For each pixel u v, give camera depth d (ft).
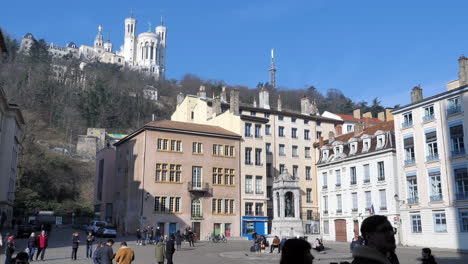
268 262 88.63
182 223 170.81
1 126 156.97
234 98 201.87
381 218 15.28
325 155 198.49
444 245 136.05
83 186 317.42
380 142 166.71
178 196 172.65
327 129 228.43
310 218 206.69
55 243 134.21
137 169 174.81
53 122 418.10
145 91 523.70
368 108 406.82
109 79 519.60
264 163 197.67
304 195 209.15
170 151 175.52
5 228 166.50
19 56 490.08
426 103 148.66
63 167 307.58
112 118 453.58
